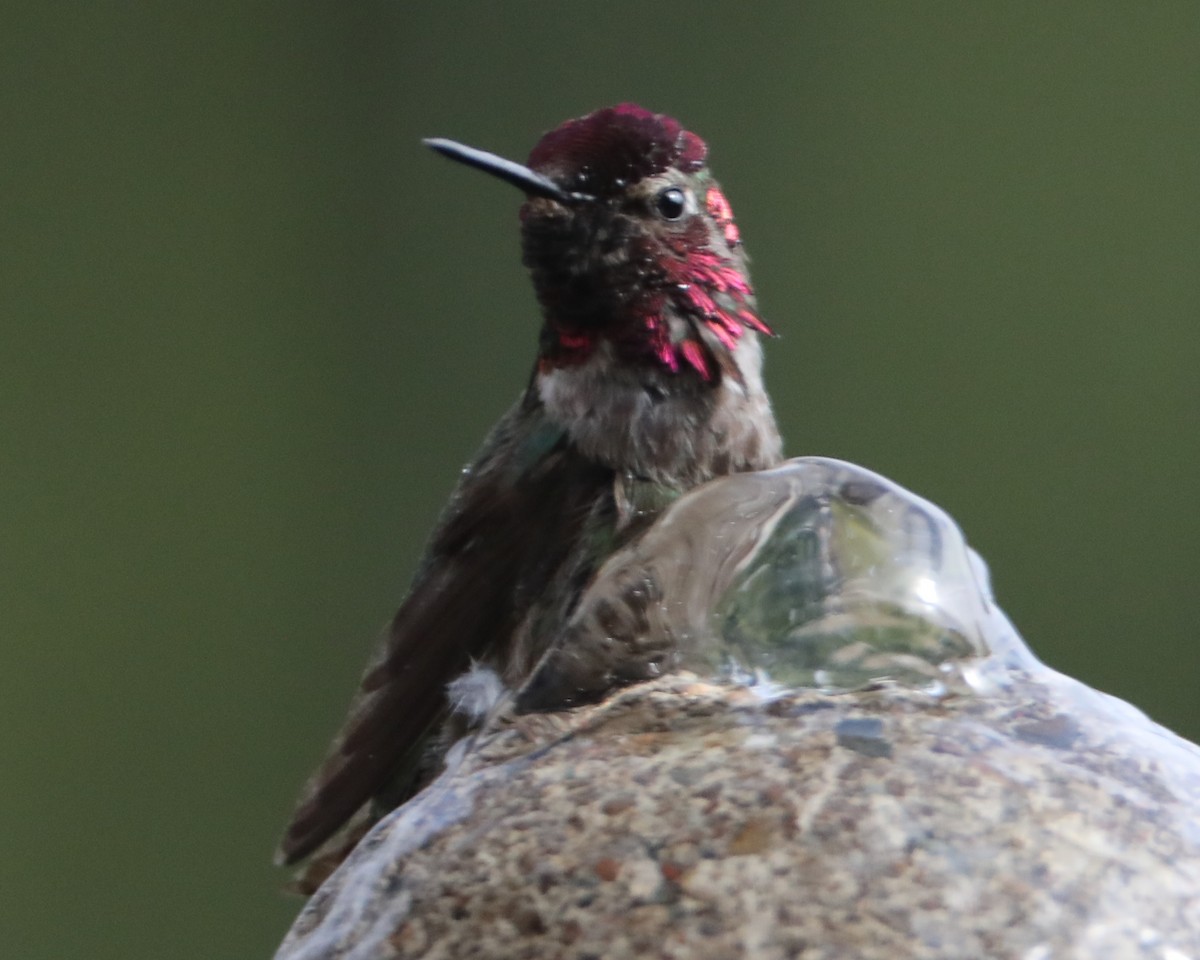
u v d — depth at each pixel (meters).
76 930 12.27
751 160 13.49
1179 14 12.98
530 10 13.80
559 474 6.27
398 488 13.40
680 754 3.86
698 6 13.61
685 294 6.30
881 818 3.53
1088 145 13.06
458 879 3.64
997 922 3.32
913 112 13.32
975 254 13.12
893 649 4.30
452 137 13.80
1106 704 4.26
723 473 6.38
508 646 6.17
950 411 12.98
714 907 3.40
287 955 3.84
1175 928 3.35
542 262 6.25
